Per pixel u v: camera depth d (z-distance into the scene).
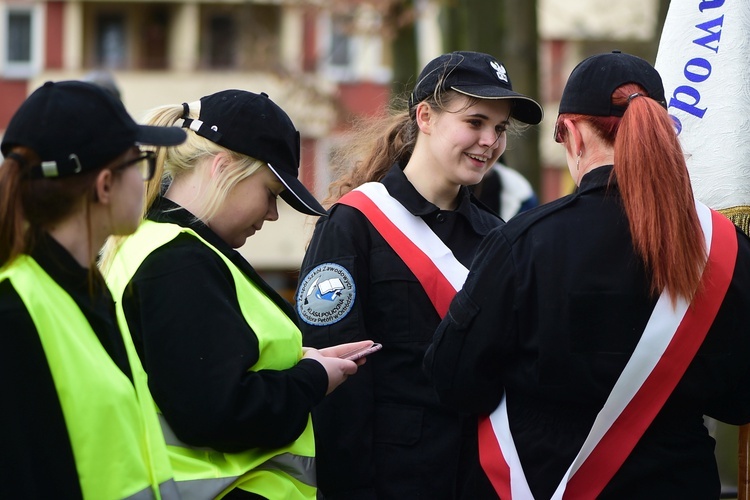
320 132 50.25
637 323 8.55
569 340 8.56
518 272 8.71
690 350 8.55
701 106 10.68
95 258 7.83
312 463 9.23
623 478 8.62
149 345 8.36
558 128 9.27
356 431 10.05
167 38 74.62
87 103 7.51
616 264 8.59
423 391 10.27
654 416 8.61
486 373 8.95
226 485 8.52
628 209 8.55
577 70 9.14
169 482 8.02
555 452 8.73
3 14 75.62
